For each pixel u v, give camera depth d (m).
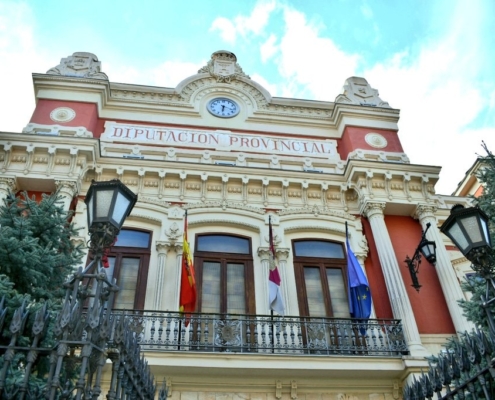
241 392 9.84
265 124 15.70
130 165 13.05
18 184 12.02
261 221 12.77
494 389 4.92
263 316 10.30
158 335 10.16
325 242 13.00
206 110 15.75
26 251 7.25
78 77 14.79
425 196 13.72
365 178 13.58
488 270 5.54
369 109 16.05
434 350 10.95
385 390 10.22
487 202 9.84
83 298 4.34
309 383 10.04
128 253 11.79
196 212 12.64
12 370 5.18
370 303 11.25
